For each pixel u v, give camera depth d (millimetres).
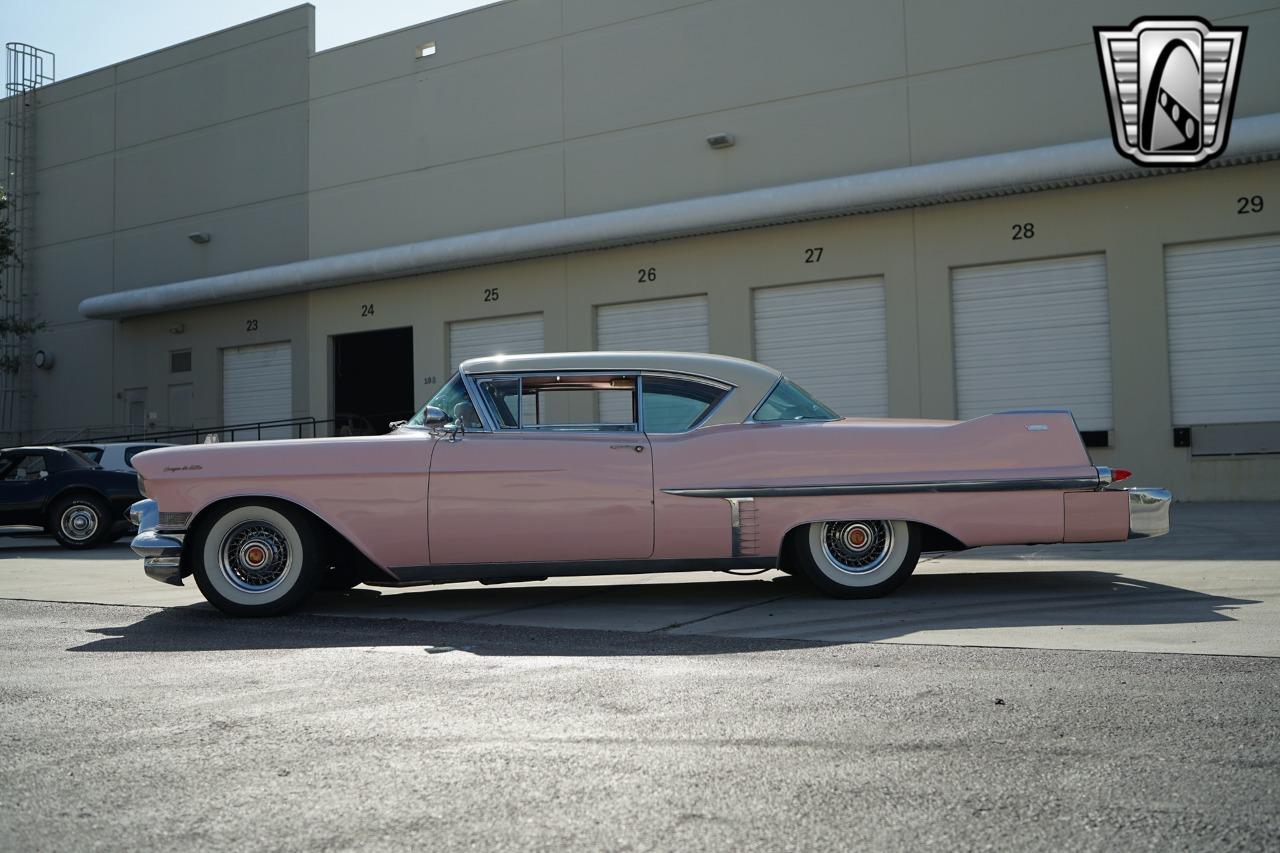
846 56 16484
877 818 2508
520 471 5906
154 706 3770
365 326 20703
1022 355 15367
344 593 6980
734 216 16516
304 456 5930
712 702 3645
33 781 2922
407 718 3518
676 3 17828
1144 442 14500
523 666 4344
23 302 25172
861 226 16328
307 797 2736
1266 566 7074
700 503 5902
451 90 19906
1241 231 14039
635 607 6035
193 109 23078
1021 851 2305
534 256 18641
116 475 12797
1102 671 4016
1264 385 14000
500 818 2555
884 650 4531
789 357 16922
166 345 23344
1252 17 14016
